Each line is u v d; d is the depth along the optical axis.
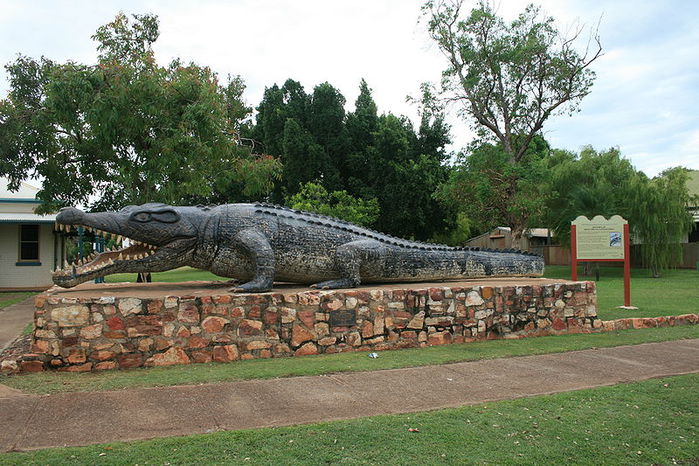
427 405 4.68
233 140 15.10
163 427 4.07
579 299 8.55
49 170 14.01
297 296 6.81
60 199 14.55
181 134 12.20
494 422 4.20
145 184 13.13
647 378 5.66
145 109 12.04
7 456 3.48
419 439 3.82
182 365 6.20
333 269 8.02
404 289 7.45
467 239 41.12
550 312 8.35
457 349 7.16
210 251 7.57
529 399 4.84
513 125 25.00
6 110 13.94
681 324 9.29
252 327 6.60
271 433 3.90
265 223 7.70
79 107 11.89
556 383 5.46
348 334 7.05
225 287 8.07
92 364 5.97
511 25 23.27
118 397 4.86
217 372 5.80
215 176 14.97
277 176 15.91
